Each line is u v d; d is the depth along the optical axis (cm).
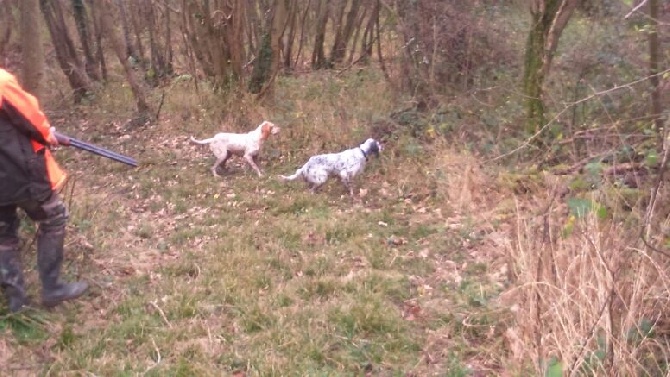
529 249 684
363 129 1212
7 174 662
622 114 1005
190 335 698
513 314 700
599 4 1289
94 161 1195
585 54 1141
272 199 1005
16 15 1680
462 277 802
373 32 1672
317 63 1741
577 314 629
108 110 1460
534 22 1041
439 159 1073
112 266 812
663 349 609
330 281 782
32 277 745
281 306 745
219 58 1378
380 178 1078
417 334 709
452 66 1273
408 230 919
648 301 634
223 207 991
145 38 1908
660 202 692
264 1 1507
